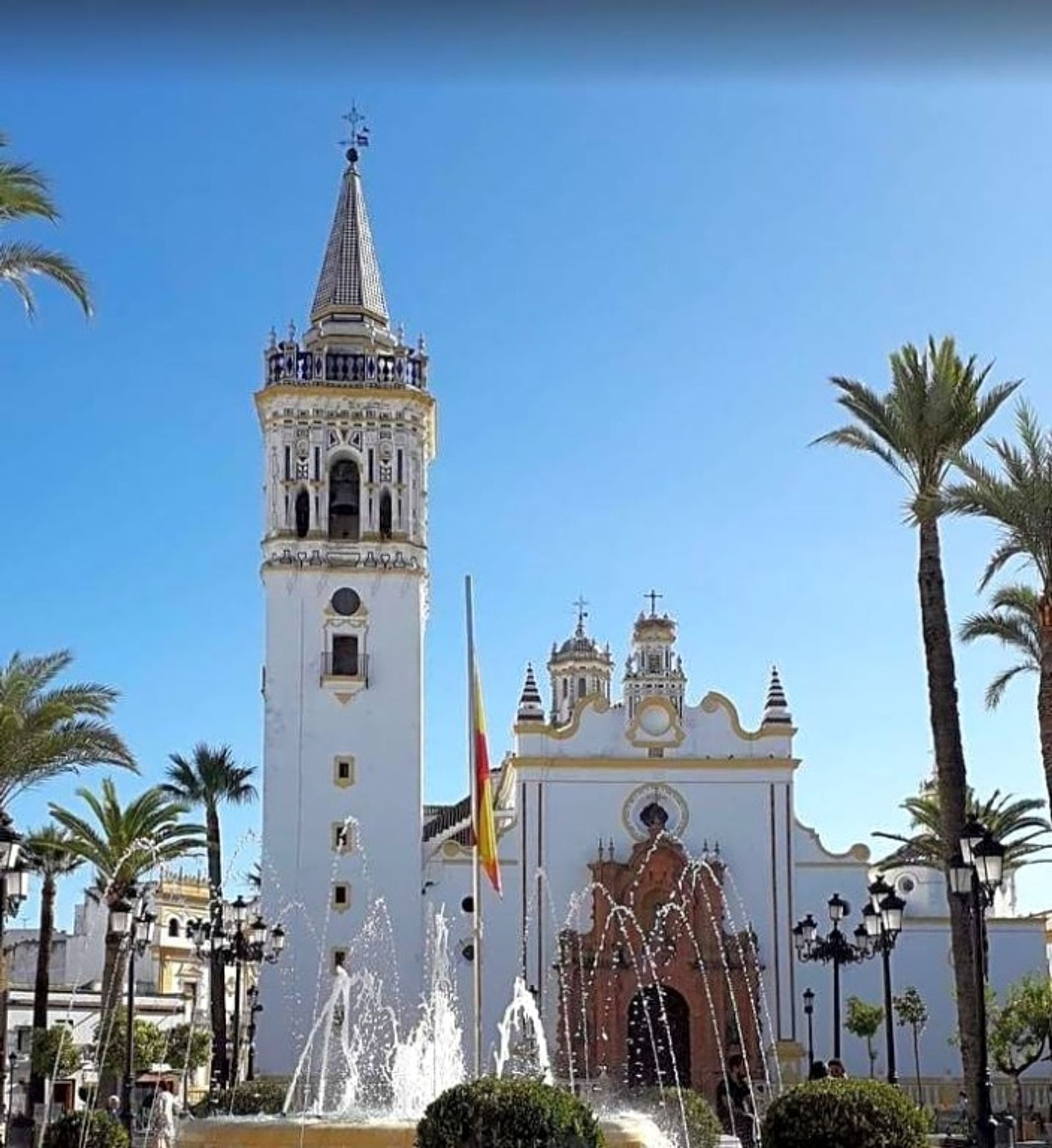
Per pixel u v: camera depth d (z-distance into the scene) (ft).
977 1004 121.60
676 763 267.39
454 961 256.73
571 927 259.60
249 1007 254.27
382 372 274.57
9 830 111.14
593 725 269.03
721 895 258.16
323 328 278.05
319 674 262.26
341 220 289.12
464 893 260.42
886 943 153.28
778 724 269.03
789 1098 86.58
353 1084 195.42
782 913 262.26
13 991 299.38
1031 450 136.46
